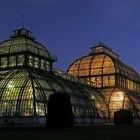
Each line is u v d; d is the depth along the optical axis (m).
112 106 102.12
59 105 44.44
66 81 87.81
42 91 70.62
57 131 37.56
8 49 81.50
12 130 42.69
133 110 102.19
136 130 43.09
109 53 117.94
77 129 42.94
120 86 107.19
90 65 110.31
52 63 88.88
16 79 72.19
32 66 80.19
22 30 85.81
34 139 26.27
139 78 126.44
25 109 67.31
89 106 89.25
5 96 69.94
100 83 107.56
